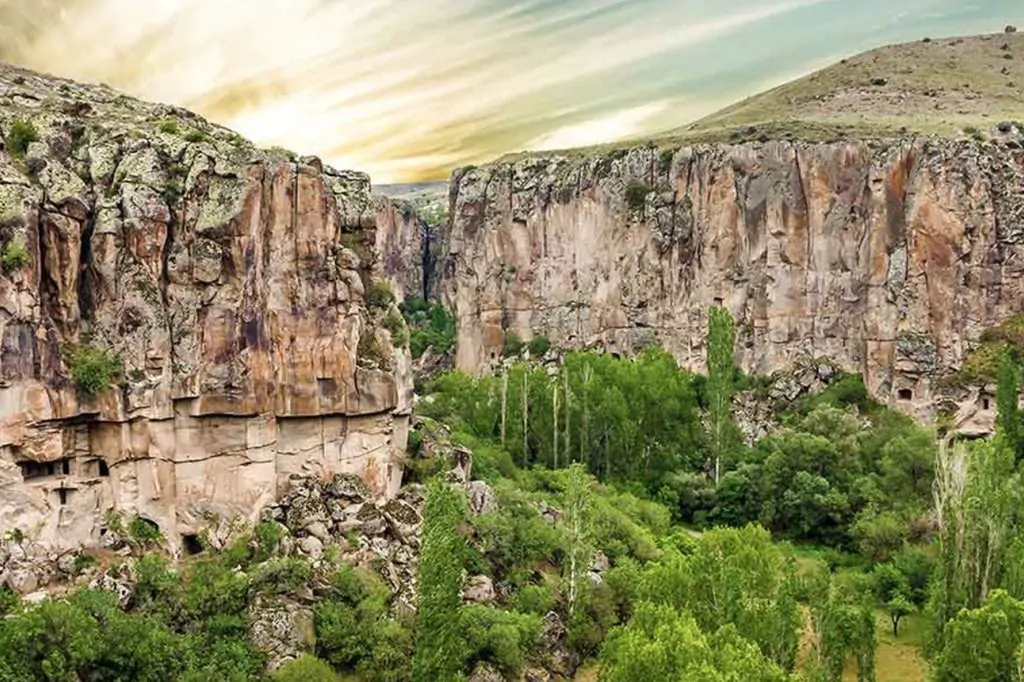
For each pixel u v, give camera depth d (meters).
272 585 60.81
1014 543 75.25
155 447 63.16
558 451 116.25
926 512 100.50
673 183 159.62
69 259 61.25
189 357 64.19
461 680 56.59
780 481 110.88
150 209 63.44
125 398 61.91
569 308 171.88
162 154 66.31
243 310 66.00
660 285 159.50
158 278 63.97
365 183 80.50
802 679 58.41
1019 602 63.69
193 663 54.81
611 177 167.12
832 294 144.25
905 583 88.12
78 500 60.66
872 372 138.00
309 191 70.06
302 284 69.75
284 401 69.19
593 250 169.25
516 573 72.50
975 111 166.50
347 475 72.06
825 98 188.75
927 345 134.00
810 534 108.00
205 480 65.25
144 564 59.09
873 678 65.00
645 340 160.75
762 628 61.06
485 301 182.00
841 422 121.25
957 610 74.56
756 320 149.25
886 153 140.00
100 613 54.09
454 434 98.94
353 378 72.38
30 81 72.44
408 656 59.75
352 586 62.22
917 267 135.62
